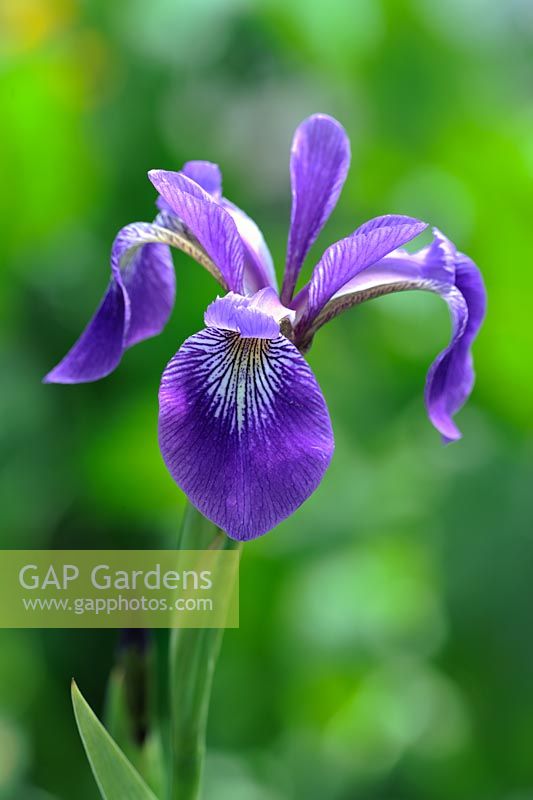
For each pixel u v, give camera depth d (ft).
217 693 2.80
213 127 3.42
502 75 3.53
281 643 2.83
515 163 2.96
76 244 3.14
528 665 2.59
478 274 2.01
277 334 1.81
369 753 2.88
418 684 2.91
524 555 2.61
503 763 2.63
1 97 2.96
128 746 1.99
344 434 3.02
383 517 2.83
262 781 2.77
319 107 3.46
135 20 3.16
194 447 1.81
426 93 3.27
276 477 1.80
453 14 3.31
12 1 3.17
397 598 2.99
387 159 3.27
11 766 2.72
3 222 3.10
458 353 1.99
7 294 3.07
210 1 3.16
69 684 2.80
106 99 3.14
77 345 2.00
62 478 2.90
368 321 3.09
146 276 2.02
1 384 2.93
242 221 1.98
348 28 3.19
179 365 1.82
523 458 2.73
